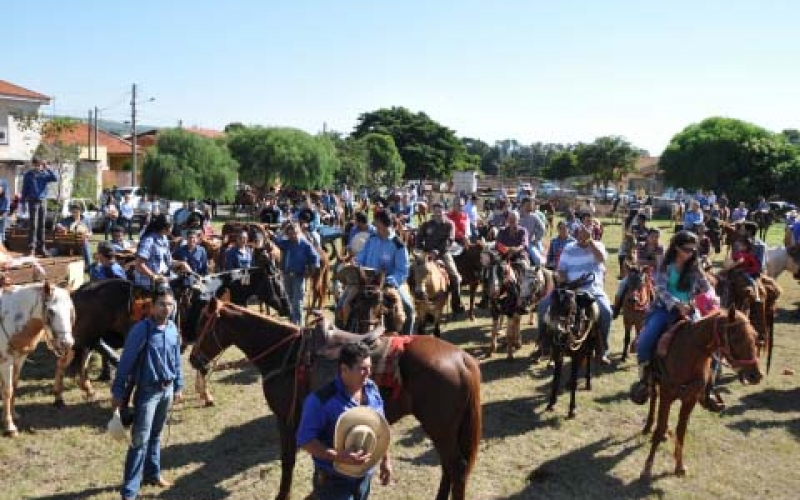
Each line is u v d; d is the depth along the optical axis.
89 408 9.50
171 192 44.75
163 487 7.30
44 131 36.41
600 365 12.34
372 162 85.12
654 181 91.50
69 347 8.25
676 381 7.69
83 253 16.28
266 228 19.73
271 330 6.98
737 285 11.37
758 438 9.20
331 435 4.57
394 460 8.10
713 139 58.06
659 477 7.95
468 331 14.58
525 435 9.07
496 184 92.31
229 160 47.97
